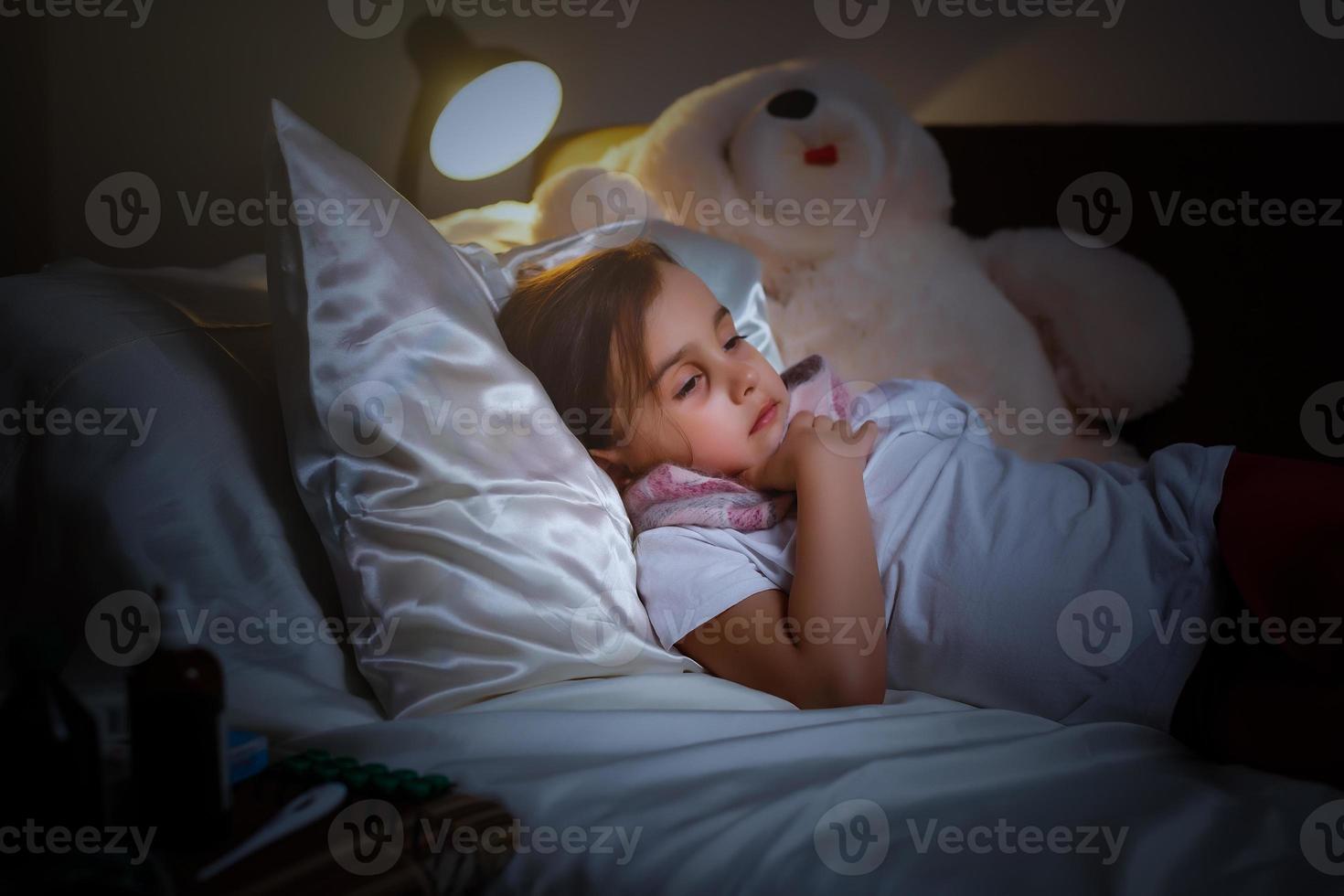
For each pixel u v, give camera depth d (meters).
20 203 1.67
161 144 1.74
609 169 1.81
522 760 0.78
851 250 1.82
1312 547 0.87
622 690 0.91
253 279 1.25
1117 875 0.64
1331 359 1.92
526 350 1.07
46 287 1.02
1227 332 1.93
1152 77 2.08
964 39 2.08
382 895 0.60
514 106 1.67
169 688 0.61
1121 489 1.00
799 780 0.77
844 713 0.88
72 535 0.92
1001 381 1.80
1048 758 0.82
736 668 0.97
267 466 0.99
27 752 0.59
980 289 1.85
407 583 0.89
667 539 1.02
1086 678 0.93
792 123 1.76
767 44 2.05
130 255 1.75
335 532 0.91
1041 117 2.11
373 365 0.90
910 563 1.00
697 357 1.06
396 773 0.71
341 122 1.83
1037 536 0.97
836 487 0.99
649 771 0.75
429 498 0.90
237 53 1.75
